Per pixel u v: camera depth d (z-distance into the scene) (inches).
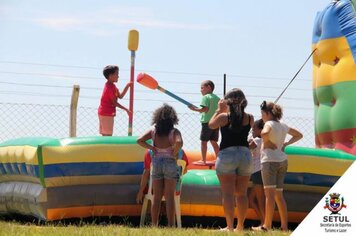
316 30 809.5
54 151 605.6
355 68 748.0
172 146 557.0
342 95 754.2
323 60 786.8
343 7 770.2
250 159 526.3
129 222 632.4
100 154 612.7
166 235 438.0
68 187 613.0
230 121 522.0
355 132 740.7
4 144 698.8
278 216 649.0
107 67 703.1
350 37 755.4
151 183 593.3
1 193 693.9
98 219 626.5
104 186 617.6
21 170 652.7
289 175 650.8
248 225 639.8
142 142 559.5
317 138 801.6
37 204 611.2
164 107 561.9
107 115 705.0
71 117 784.9
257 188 601.0
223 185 524.7
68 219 618.5
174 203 558.6
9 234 434.3
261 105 565.6
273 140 554.3
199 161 729.0
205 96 700.0
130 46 732.7
